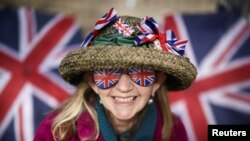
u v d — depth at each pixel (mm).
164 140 1582
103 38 1283
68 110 1479
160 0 3188
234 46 2852
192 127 2820
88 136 1453
